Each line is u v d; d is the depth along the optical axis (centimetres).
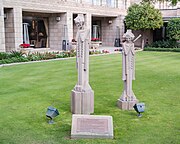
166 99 688
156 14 2262
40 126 504
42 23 2178
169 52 2094
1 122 523
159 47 2384
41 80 923
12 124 512
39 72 1088
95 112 583
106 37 2734
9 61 1370
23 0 1770
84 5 2253
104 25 2730
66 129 490
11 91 766
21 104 641
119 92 760
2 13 1600
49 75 1020
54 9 1986
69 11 2117
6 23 1758
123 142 436
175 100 679
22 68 1195
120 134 467
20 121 529
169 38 2386
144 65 1308
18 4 1742
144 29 2405
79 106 564
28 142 436
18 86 830
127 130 485
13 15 1731
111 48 2391
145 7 2261
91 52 1866
